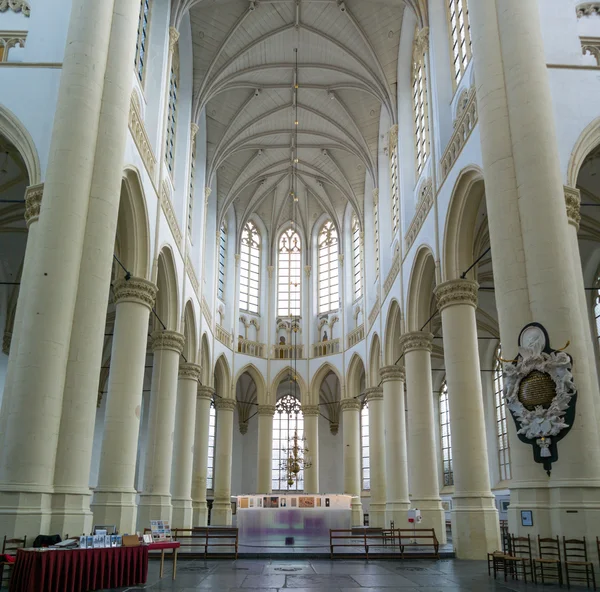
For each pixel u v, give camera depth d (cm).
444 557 1750
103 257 1300
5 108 1488
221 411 3628
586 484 1139
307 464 3391
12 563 995
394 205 2977
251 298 4016
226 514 3472
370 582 1211
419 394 2305
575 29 1575
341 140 3475
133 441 1669
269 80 3116
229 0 2570
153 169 1942
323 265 4109
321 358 3862
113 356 1730
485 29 1462
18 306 1319
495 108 1403
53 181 1277
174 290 2339
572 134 1472
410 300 2419
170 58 2247
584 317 1331
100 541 1086
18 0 1639
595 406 1216
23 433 1130
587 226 2306
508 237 1321
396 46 2762
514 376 1252
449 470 3647
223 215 3672
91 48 1384
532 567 1150
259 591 1071
